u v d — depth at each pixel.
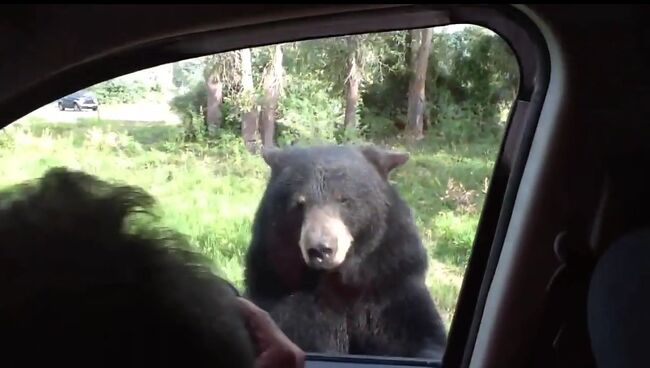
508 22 1.21
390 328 1.63
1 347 0.77
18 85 0.96
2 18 0.90
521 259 1.43
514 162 1.42
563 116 1.29
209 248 1.41
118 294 0.78
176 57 1.07
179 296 0.80
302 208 1.48
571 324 1.44
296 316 1.57
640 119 1.27
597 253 1.36
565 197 1.35
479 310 1.57
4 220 0.82
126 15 0.96
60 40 0.94
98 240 0.81
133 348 0.78
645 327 1.17
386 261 1.56
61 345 0.77
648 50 1.20
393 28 1.17
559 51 1.23
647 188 1.31
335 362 1.64
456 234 1.53
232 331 0.82
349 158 1.47
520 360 1.50
